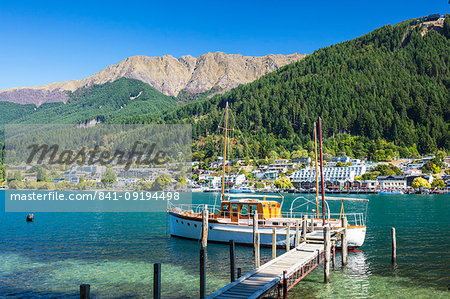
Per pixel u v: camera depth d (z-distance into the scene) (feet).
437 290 98.89
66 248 161.89
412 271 116.88
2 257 144.15
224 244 160.76
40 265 131.23
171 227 186.60
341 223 140.15
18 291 103.04
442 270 117.39
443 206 398.21
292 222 147.33
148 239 183.21
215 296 72.74
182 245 164.76
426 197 633.61
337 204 442.09
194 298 95.86
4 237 194.59
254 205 157.89
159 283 66.13
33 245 169.89
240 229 156.35
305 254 106.32
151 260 137.18
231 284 79.71
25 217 310.24
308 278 110.32
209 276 115.03
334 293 96.99
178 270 122.62
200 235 169.37
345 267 122.21
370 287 101.71
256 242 97.71
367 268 120.98
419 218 269.03
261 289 76.54
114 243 173.06
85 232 212.64
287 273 87.20
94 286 106.73
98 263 133.39
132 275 117.39
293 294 96.48
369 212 326.65
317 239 125.18
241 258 136.77
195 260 136.05
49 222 270.05
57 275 118.32
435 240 169.78
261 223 153.99
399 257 135.85
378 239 174.81
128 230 220.43
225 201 164.55
